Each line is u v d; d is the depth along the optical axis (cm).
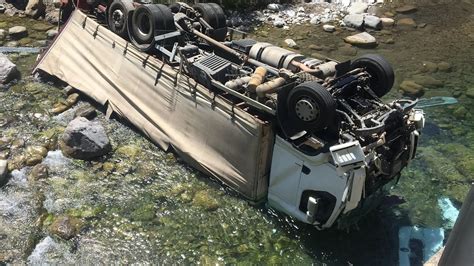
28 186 807
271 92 733
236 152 786
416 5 1582
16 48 1181
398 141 739
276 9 1481
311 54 1262
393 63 1258
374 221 790
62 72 1052
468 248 417
